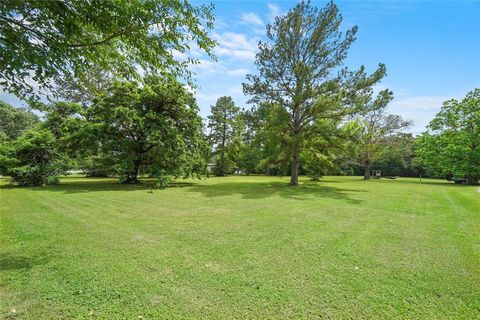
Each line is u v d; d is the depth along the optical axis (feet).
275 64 51.52
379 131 91.71
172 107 52.70
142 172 54.08
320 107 47.03
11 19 7.91
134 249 13.08
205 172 58.29
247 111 54.39
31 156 46.24
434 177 119.34
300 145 52.37
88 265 10.96
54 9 7.93
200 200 31.01
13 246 13.12
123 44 10.50
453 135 81.41
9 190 38.19
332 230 17.67
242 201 30.68
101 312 7.61
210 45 10.91
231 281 9.77
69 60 9.42
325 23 49.03
